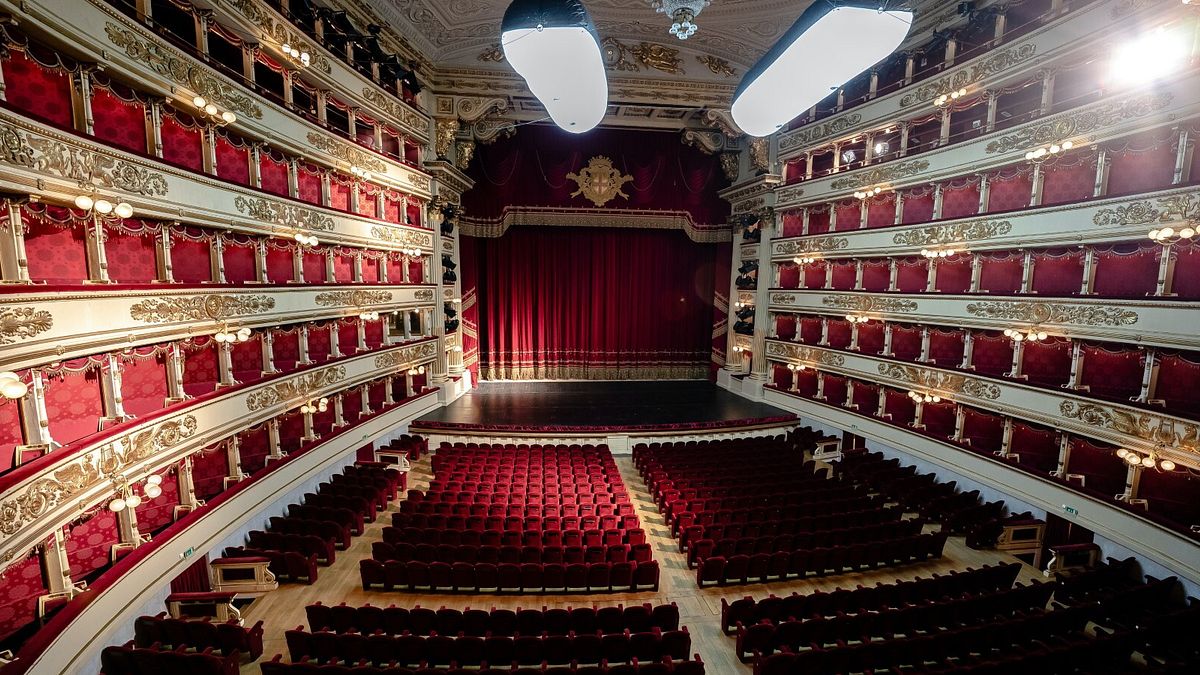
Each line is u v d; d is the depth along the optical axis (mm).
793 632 6738
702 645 7148
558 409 17125
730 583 8742
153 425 7246
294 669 5637
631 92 16906
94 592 6082
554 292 21906
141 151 7098
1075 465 10305
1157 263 9242
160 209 7402
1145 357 9156
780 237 17812
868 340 15188
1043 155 10531
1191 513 8672
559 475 12164
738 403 18344
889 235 14156
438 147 16188
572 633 6340
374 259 13812
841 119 15344
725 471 12602
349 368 12328
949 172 12531
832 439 15406
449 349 18344
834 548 8859
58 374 6152
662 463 13172
